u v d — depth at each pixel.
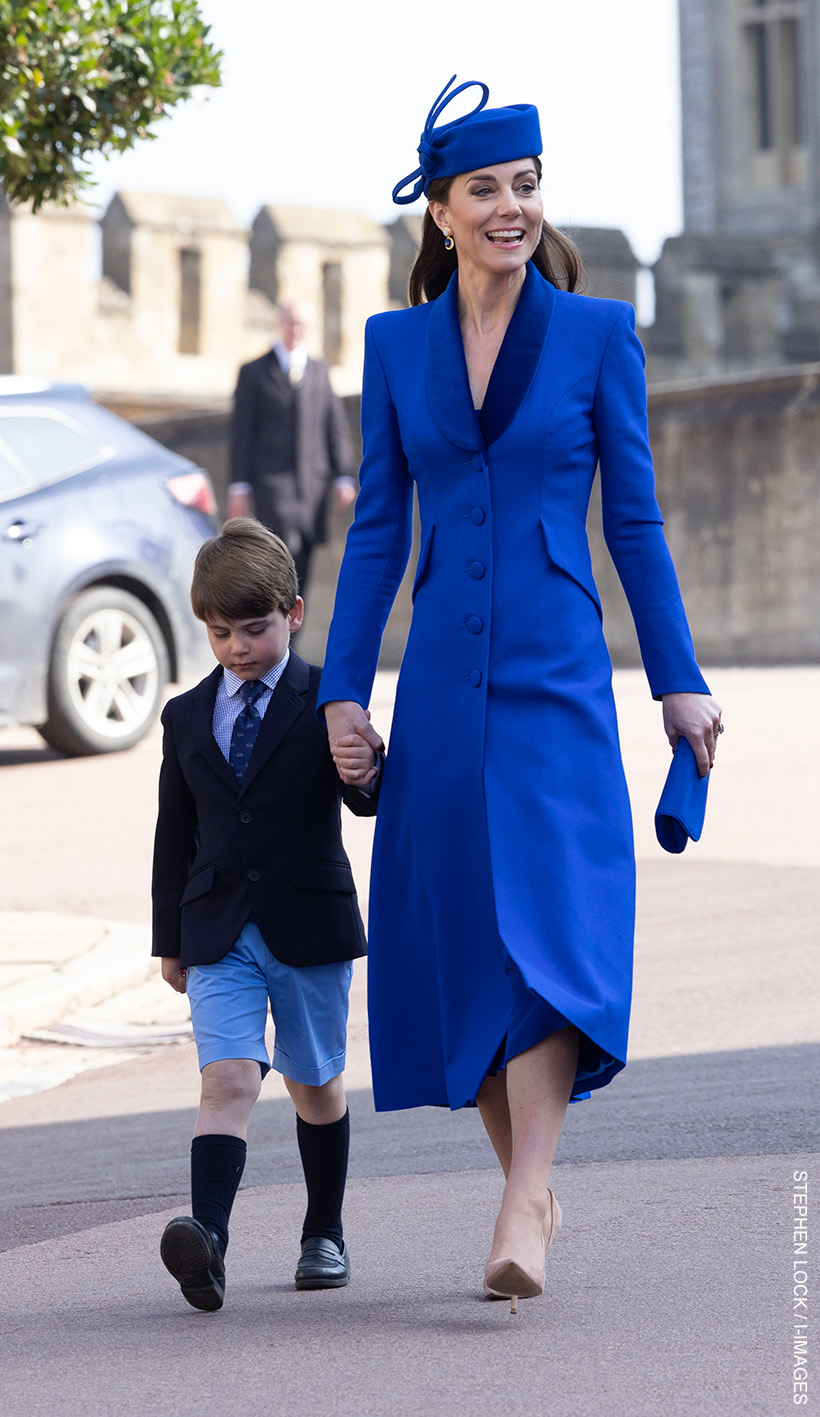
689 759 6.15
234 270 49.47
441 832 6.15
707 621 34.22
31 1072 10.62
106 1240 7.34
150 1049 11.05
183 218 48.56
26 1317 6.41
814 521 32.94
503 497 6.19
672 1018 10.46
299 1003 6.54
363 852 15.75
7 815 17.48
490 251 6.18
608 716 6.21
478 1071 6.00
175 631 20.81
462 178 6.20
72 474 20.16
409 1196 7.62
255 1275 6.72
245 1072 6.38
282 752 6.55
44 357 47.00
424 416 6.30
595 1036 5.75
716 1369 5.46
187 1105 9.66
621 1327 5.86
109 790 18.52
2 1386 5.68
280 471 24.44
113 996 12.17
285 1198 7.79
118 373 47.91
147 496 20.61
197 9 13.34
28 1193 8.13
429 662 6.24
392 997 6.32
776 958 11.64
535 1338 5.80
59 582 19.73
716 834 15.70
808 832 15.60
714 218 99.50
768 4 97.94
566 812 6.03
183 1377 5.66
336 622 6.47
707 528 34.22
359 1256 6.84
